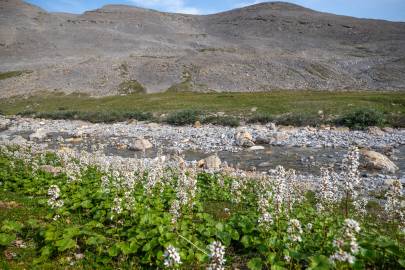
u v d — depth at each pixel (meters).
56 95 138.12
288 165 32.38
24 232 13.29
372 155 30.50
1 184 22.16
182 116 69.88
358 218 15.64
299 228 9.93
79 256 11.38
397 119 58.59
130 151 42.91
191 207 14.86
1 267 10.23
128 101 108.50
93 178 22.89
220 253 8.20
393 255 10.00
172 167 25.77
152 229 11.80
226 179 23.25
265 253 10.66
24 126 73.81
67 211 15.03
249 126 62.50
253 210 16.45
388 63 176.50
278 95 101.75
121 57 196.25
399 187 12.58
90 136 55.53
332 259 7.98
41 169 25.78
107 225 14.20
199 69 157.12
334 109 70.56
